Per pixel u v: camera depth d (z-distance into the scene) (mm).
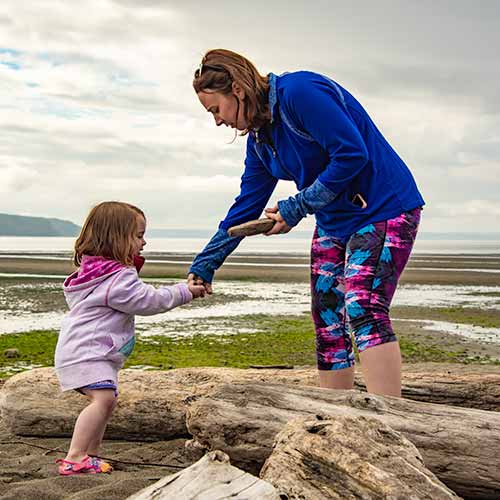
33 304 16484
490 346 10961
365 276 3568
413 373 4840
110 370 3854
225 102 3596
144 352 9914
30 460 3953
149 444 4391
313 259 4023
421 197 3771
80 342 3834
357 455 2627
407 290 21547
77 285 3914
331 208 3701
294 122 3543
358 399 3318
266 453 3250
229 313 14859
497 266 38094
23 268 33156
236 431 3301
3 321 13422
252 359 9445
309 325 12961
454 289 21938
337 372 3994
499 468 3078
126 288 3893
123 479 3432
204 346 10484
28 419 4555
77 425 3709
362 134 3615
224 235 4227
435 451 3141
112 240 3953
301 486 2619
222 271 31094
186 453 3490
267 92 3582
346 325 4020
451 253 71125
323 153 3623
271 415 3303
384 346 3488
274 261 43250
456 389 4621
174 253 61906
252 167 4184
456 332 12484
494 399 4598
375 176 3594
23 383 4719
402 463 2645
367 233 3604
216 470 2527
